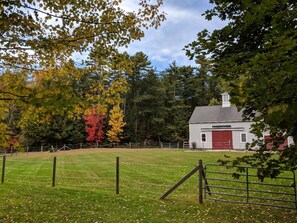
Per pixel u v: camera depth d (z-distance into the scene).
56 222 5.88
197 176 12.64
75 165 17.48
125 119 45.09
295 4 2.72
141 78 45.94
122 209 6.95
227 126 32.28
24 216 6.26
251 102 3.41
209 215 6.47
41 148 35.97
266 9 2.63
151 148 39.09
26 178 12.41
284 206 7.05
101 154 27.03
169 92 50.91
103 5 4.43
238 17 4.11
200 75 52.53
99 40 4.54
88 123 39.44
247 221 6.03
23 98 2.97
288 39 2.22
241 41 4.29
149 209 6.96
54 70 4.52
